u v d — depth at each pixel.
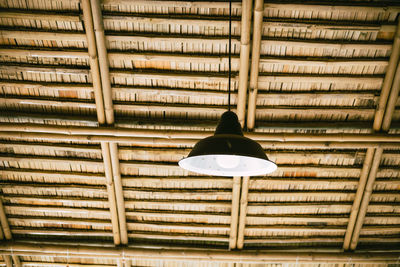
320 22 4.44
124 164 5.64
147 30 4.60
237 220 6.18
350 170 5.64
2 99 5.01
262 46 4.65
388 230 6.41
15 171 5.82
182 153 5.54
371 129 5.16
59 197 6.16
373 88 4.92
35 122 5.25
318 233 6.55
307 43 4.58
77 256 6.65
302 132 5.25
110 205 5.97
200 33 4.61
